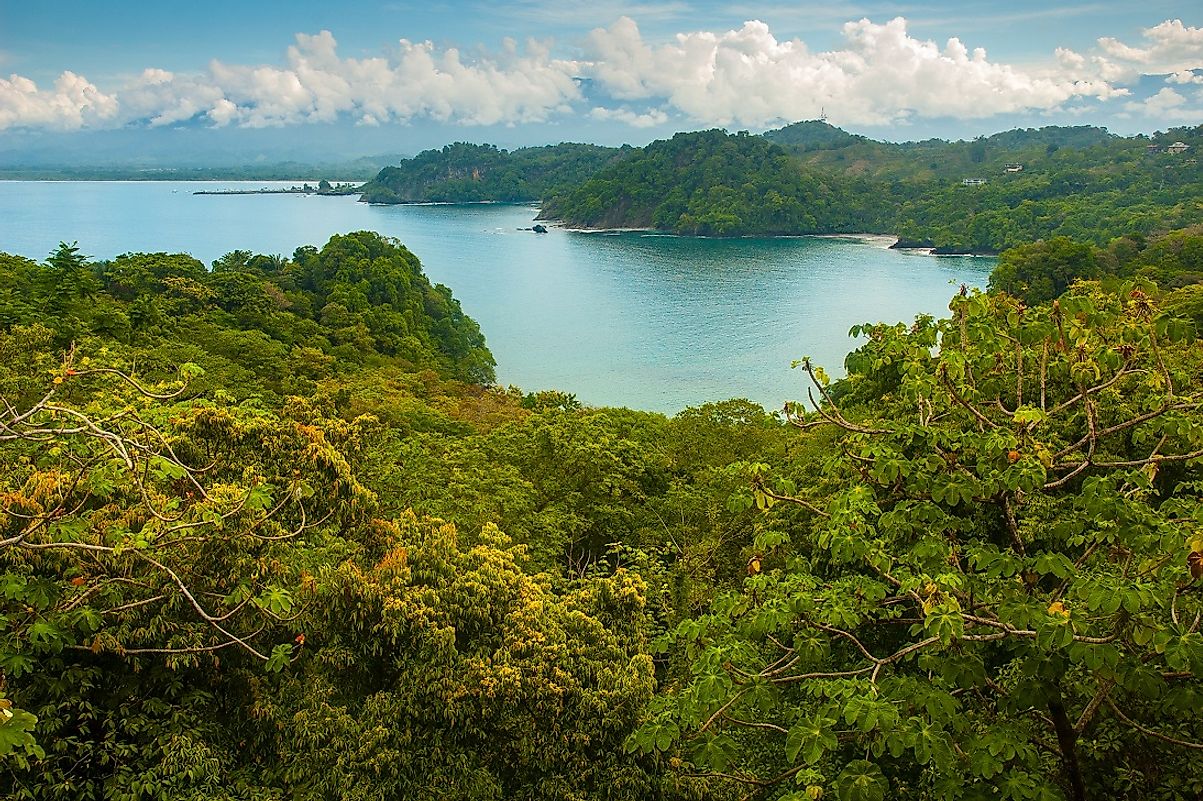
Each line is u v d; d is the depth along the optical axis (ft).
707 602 53.52
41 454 38.88
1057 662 19.02
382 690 33.65
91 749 28.96
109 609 29.27
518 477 70.64
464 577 36.94
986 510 26.81
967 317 24.64
